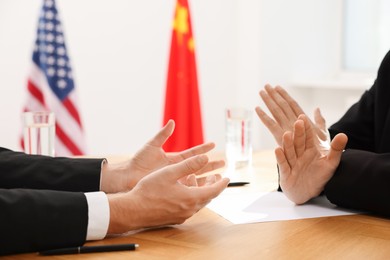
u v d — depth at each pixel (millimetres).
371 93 1737
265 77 4410
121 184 1415
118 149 4031
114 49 3949
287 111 1492
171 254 1030
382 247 1077
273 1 4379
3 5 3432
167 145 3666
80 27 3773
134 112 4090
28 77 3328
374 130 1681
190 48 3729
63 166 1400
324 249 1061
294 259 1003
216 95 4555
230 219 1272
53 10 3332
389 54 1650
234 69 4609
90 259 1007
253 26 4426
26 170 1388
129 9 4000
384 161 1334
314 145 1382
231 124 1952
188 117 3734
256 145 4469
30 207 1058
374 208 1312
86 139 3863
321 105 4531
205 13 4430
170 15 4223
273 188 1611
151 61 4148
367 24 4504
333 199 1387
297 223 1245
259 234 1159
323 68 4645
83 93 3826
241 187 1625
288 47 4461
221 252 1041
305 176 1390
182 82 3699
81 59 3797
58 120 3297
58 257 1021
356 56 4582
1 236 1025
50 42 3311
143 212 1141
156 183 1153
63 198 1099
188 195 1159
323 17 4582
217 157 2158
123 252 1041
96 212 1103
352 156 1396
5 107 3480
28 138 1742
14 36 3486
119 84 3996
